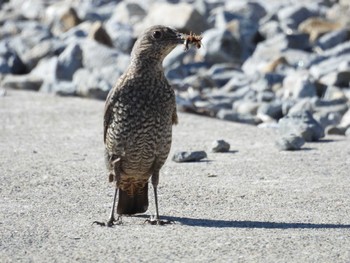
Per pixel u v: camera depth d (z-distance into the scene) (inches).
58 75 1133.1
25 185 605.3
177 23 1342.3
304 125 786.8
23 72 1224.2
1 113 917.8
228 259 429.4
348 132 823.1
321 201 555.2
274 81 1095.0
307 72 1110.4
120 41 1296.8
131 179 518.3
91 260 429.7
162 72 514.9
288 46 1248.8
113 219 504.7
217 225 499.5
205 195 577.0
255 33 1309.1
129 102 507.8
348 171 647.8
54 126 852.0
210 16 1439.5
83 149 743.1
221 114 924.6
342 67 1115.9
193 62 1230.9
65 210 536.7
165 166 674.2
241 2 1491.1
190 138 799.1
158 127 510.9
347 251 442.6
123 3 1574.8
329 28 1334.9
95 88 1015.6
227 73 1167.0
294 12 1418.6
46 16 1547.7
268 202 554.6
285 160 692.7
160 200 565.3
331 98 1020.5
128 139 509.0
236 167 666.8
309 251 442.6
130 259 430.9
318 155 713.0
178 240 465.7
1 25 1549.0
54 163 681.6
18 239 467.2
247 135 817.5
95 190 591.2
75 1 1674.5
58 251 445.1
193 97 1034.7
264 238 467.2
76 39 1256.8
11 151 732.0
